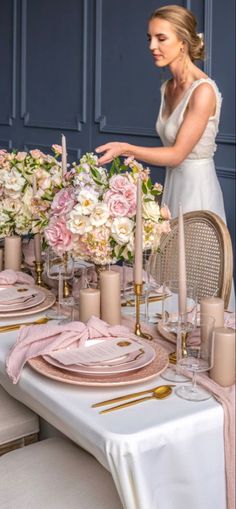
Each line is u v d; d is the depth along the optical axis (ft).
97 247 6.48
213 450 5.12
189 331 5.54
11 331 6.71
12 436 6.85
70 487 5.57
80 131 18.90
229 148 14.37
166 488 4.93
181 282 5.82
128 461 4.72
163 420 4.91
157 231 6.61
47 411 5.56
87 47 18.20
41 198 7.69
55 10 19.22
